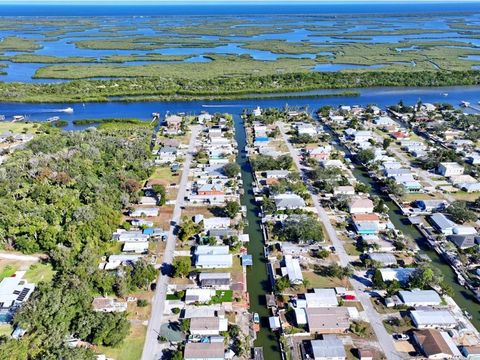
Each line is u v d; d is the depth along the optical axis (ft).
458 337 328.08
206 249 428.56
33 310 324.80
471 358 307.37
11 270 403.75
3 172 568.00
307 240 449.06
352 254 431.43
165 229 477.77
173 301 367.66
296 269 401.29
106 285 367.04
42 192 516.73
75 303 343.46
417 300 359.87
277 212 504.43
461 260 416.26
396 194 542.16
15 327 330.95
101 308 352.69
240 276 400.26
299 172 619.26
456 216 487.20
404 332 333.21
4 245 440.86
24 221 442.91
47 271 404.36
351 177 607.78
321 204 531.50
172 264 412.98
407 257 429.79
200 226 472.85
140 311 355.97
